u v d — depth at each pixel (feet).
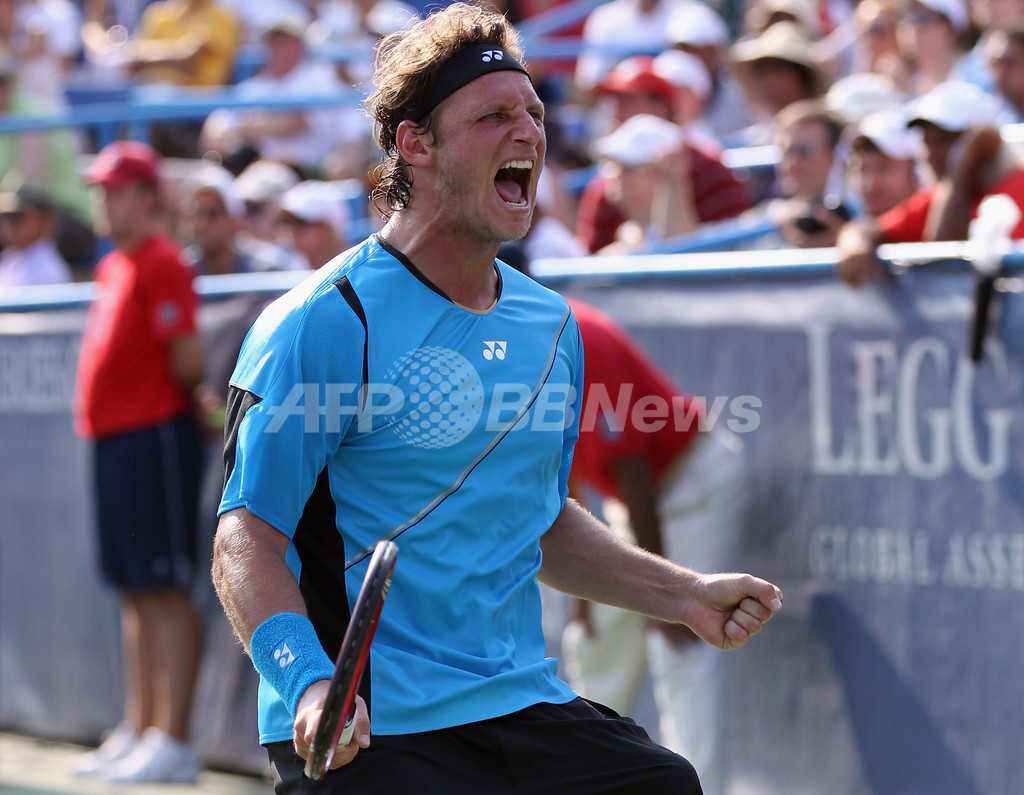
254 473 22.59
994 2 66.54
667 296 44.86
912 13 62.75
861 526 40.93
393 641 23.80
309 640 21.65
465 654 24.06
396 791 23.16
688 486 42.68
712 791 43.16
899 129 49.34
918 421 39.86
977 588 38.83
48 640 61.11
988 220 38.58
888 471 40.42
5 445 62.28
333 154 81.35
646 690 45.83
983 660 38.70
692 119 66.08
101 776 54.49
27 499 61.52
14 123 75.41
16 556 62.08
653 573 26.61
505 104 23.32
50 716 61.21
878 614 40.57
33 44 91.81
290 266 64.54
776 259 42.78
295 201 60.90
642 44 79.00
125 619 57.47
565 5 92.32
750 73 66.54
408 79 23.75
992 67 56.18
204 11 92.68
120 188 52.90
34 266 73.26
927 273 39.83
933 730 39.58
